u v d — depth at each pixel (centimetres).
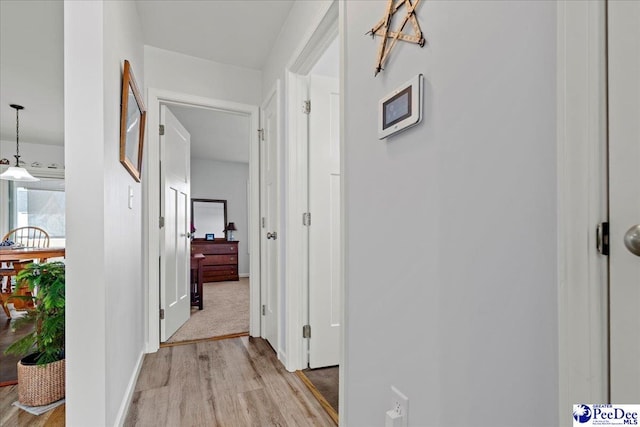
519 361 63
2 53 261
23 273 171
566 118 54
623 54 48
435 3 85
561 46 54
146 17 213
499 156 67
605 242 49
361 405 119
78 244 120
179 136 297
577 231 52
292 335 206
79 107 121
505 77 66
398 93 97
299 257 209
